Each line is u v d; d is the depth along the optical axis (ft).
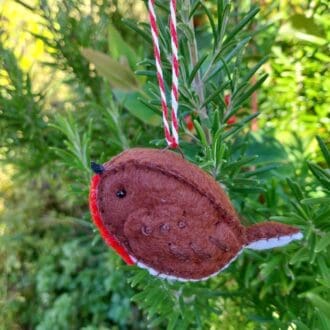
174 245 0.46
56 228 1.57
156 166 0.46
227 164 0.59
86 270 1.51
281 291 0.76
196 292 0.73
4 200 1.56
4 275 1.54
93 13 1.02
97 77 1.02
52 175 1.17
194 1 0.63
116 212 0.47
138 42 1.07
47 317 1.43
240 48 0.62
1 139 0.99
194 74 0.57
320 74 0.90
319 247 0.53
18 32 1.09
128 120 0.98
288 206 0.73
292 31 0.85
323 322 0.50
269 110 0.96
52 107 1.14
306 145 0.87
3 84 0.98
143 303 0.71
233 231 0.48
